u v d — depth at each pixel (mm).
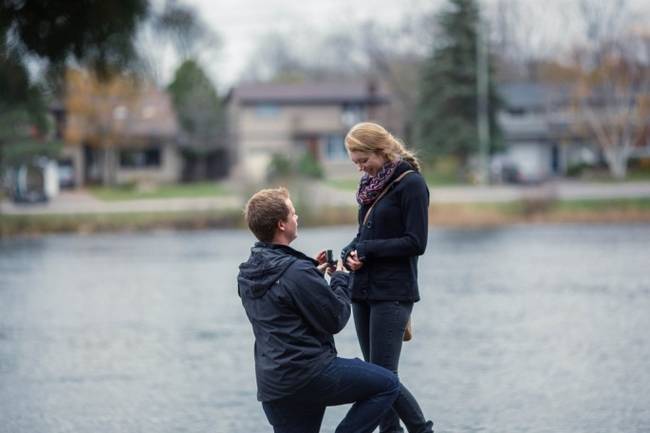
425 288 19500
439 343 12617
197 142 74625
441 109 63656
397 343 6414
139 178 71812
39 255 31812
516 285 19703
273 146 76438
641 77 64938
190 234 41344
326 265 6281
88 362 11781
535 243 31812
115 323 15391
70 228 43844
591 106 67125
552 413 8461
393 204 6391
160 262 27922
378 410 5750
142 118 71750
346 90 77812
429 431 6539
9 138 54344
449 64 62875
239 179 44375
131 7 9977
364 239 6492
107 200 56906
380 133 6434
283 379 5480
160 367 11336
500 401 9023
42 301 18797
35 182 58719
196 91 75188
